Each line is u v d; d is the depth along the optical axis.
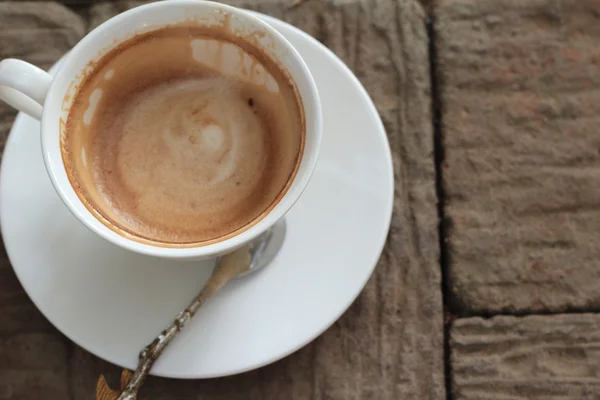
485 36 0.48
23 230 0.41
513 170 0.47
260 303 0.41
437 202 0.46
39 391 0.44
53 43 0.47
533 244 0.46
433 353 0.44
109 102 0.42
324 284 0.41
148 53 0.41
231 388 0.44
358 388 0.44
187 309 0.40
